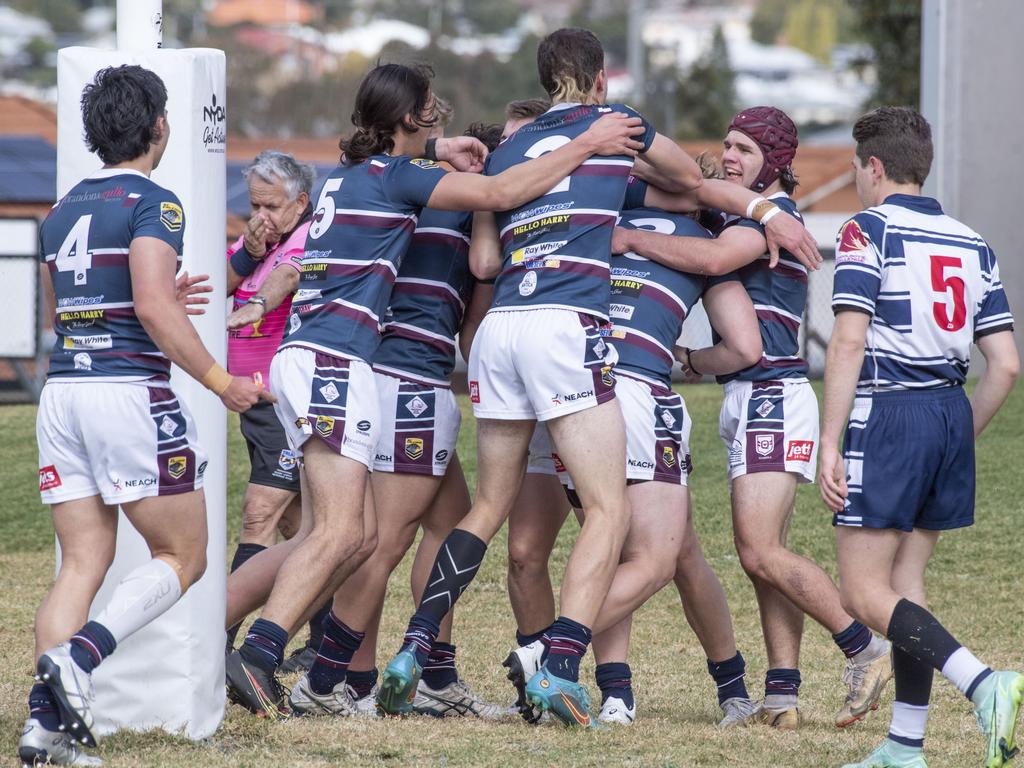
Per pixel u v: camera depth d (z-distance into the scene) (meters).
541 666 16.98
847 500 15.77
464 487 19.62
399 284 18.61
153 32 16.97
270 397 15.05
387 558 18.61
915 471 15.64
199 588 16.34
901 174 16.33
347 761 14.96
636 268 18.52
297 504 23.53
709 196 18.67
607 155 17.36
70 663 13.93
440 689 18.88
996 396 16.30
